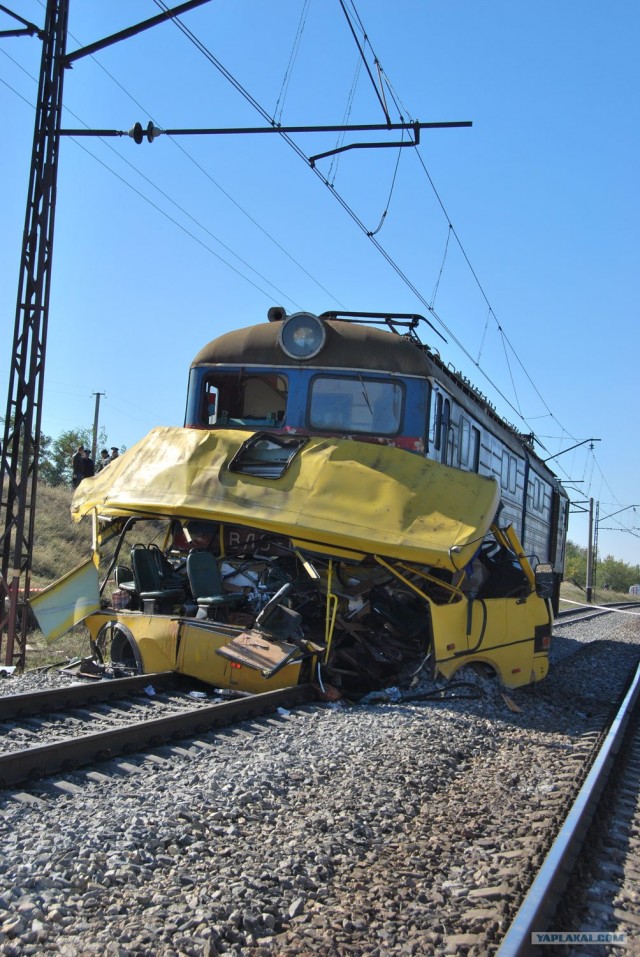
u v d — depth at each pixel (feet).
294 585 27.86
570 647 54.85
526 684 29.99
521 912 11.00
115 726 21.02
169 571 30.40
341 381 31.32
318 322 31.53
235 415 32.71
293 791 16.53
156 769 17.40
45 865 11.94
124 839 13.07
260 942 10.61
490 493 27.50
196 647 26.04
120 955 9.85
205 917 10.84
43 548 64.18
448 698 25.85
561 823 15.56
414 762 19.19
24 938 10.14
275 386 32.30
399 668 27.84
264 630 25.45
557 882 12.50
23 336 36.14
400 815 15.74
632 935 11.63
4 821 13.78
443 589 27.91
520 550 29.40
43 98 35.88
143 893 11.46
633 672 43.57
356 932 11.09
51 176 36.11
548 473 62.95
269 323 33.12
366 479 27.50
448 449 33.45
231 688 25.79
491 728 23.79
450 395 33.55
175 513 27.99
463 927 11.38
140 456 30.53
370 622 27.96
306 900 11.89
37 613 29.45
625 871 13.88
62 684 26.30
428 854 13.96
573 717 28.32
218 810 14.76
